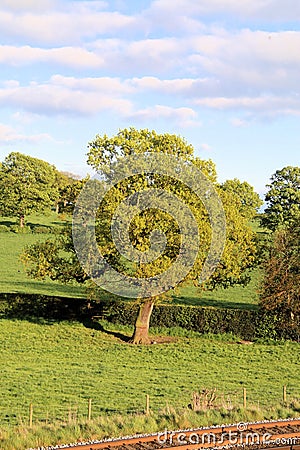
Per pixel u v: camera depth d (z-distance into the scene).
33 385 37.78
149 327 55.28
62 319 57.59
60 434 21.88
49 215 124.44
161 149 50.75
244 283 56.66
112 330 55.41
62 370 42.47
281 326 53.47
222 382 40.47
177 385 39.09
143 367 44.41
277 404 28.97
